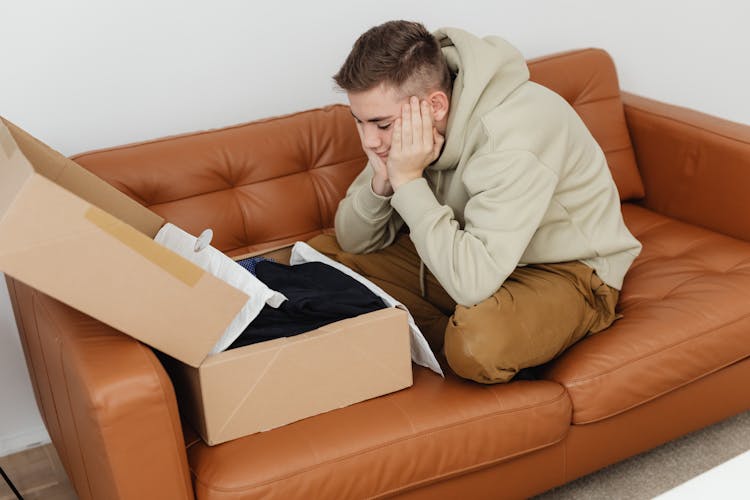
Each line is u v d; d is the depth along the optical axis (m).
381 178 1.88
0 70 2.05
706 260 2.11
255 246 2.09
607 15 2.79
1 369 2.20
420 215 1.74
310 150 2.14
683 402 1.90
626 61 2.88
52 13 2.06
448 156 1.81
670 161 2.36
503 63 1.80
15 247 1.34
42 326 1.66
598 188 1.92
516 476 1.74
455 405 1.64
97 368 1.41
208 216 2.03
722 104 3.13
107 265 1.40
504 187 1.70
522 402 1.66
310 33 2.36
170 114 2.26
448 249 1.70
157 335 1.47
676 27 2.92
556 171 1.75
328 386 1.61
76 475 1.78
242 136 2.09
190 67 2.24
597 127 2.40
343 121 2.18
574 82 2.39
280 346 1.54
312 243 2.08
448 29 1.85
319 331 1.59
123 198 1.78
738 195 2.19
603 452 1.83
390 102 1.72
